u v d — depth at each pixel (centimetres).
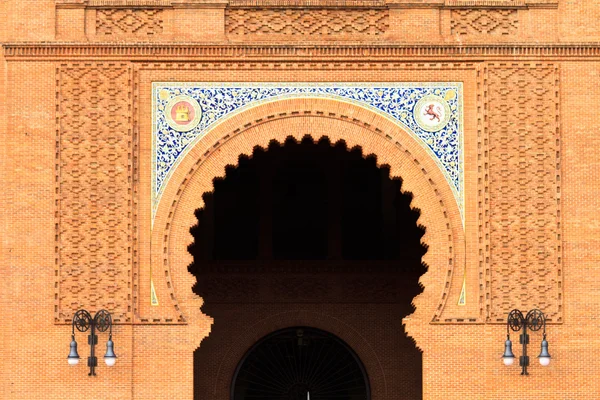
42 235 2650
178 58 2694
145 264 2658
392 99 2702
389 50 2702
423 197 2686
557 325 2653
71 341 2617
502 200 2677
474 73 2706
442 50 2700
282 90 2702
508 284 2662
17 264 2642
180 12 2712
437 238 2678
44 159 2667
